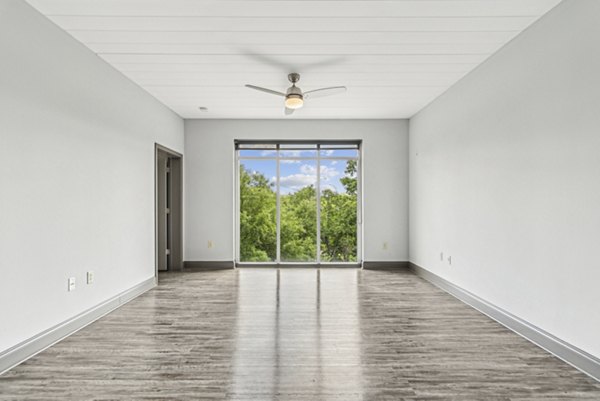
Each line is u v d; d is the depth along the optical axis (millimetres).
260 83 4703
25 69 2793
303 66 4133
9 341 2621
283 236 6930
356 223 6953
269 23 3168
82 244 3502
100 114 3852
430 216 5594
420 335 3250
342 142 6871
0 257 2553
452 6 2898
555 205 2854
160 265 6426
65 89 3273
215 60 3957
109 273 4004
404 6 2900
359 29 3277
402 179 6707
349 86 4832
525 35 3252
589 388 2316
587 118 2541
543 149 2994
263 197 6945
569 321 2703
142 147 4875
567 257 2725
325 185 6926
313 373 2521
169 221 6551
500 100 3646
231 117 6535
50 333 3018
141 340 3129
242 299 4504
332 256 6922
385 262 6691
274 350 2916
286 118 6648
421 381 2408
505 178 3541
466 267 4375
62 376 2475
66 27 3197
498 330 3379
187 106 5789
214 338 3180
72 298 3342
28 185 2814
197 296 4652
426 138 5773
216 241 6691
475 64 4070
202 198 6672
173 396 2221
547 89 2951
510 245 3453
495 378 2449
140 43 3535
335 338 3180
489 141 3852
